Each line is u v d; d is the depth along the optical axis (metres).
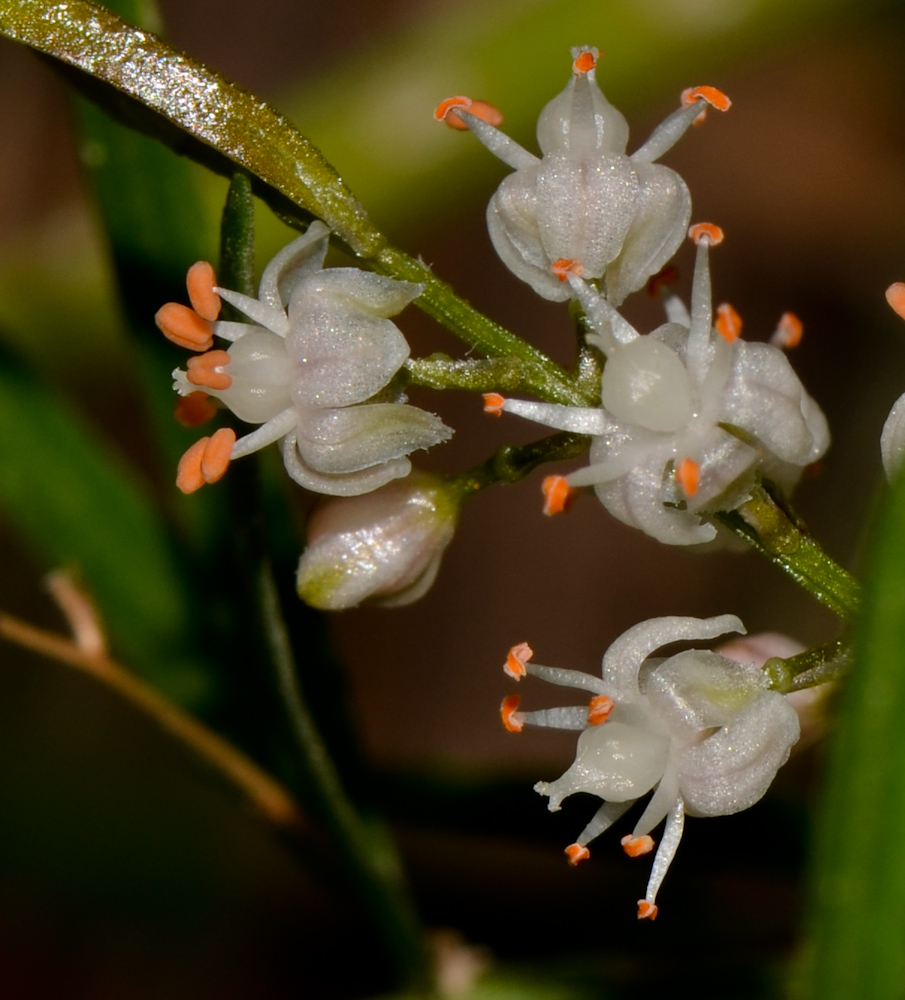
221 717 0.09
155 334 0.09
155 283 0.09
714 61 0.10
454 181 0.10
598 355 0.08
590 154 0.08
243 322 0.09
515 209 0.08
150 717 0.10
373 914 0.09
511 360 0.08
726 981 0.09
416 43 0.10
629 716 0.08
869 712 0.08
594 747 0.08
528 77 0.10
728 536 0.09
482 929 0.10
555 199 0.08
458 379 0.08
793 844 0.09
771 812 0.09
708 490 0.08
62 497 0.10
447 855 0.11
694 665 0.08
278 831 0.09
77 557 0.10
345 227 0.08
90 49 0.08
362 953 0.12
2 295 0.11
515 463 0.09
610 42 0.10
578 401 0.08
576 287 0.08
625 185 0.08
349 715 0.09
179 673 0.10
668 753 0.08
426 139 0.10
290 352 0.08
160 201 0.09
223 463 0.08
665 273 0.09
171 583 0.10
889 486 0.08
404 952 0.09
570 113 0.08
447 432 0.08
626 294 0.09
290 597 0.09
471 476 0.09
